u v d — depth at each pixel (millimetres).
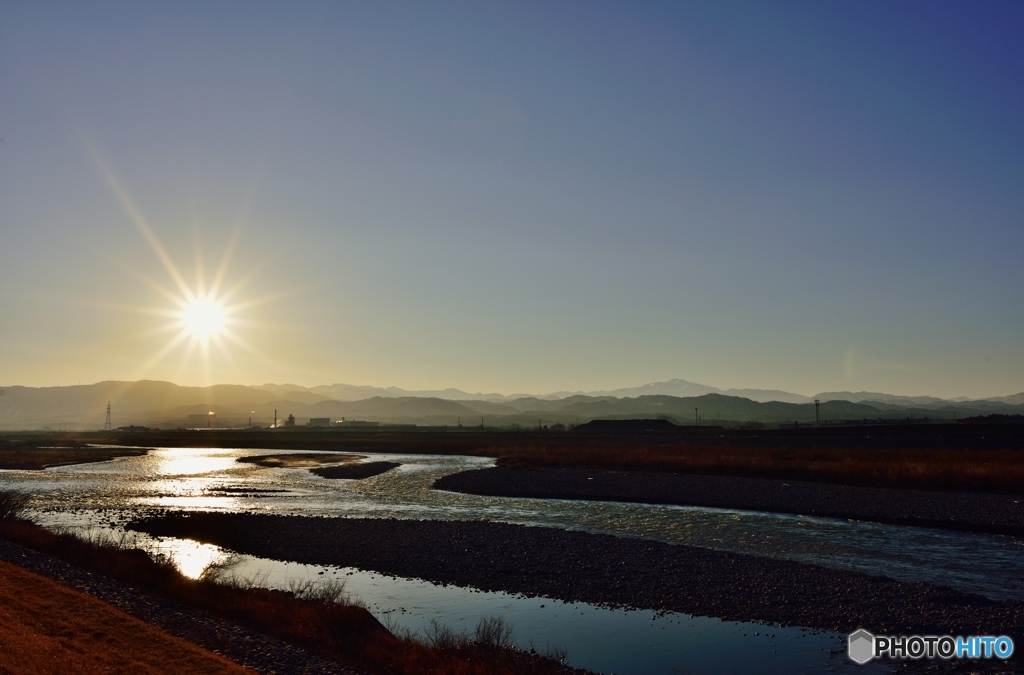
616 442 121125
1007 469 60750
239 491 65625
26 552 28078
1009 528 42219
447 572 32438
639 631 24297
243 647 19641
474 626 24656
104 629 19328
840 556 35312
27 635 17531
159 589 25125
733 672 20688
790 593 28297
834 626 24547
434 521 45594
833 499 53844
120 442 168375
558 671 20172
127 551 31906
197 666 17562
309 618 22578
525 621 25469
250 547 38031
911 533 41625
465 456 114688
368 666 19078
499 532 41406
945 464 66438
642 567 32812
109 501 58188
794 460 76812
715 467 74125
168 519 46844
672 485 64188
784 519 47125
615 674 20422
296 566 33844
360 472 83812
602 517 48625
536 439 139375
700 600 27766
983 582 30094
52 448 145000
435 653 20359
